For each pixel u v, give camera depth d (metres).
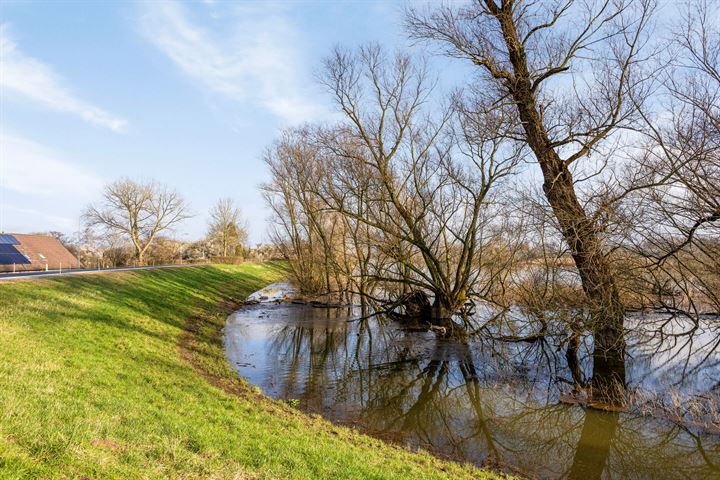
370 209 25.22
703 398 12.05
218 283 41.16
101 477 4.60
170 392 9.88
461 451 9.83
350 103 24.05
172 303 25.02
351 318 28.44
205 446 6.41
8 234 42.34
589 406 12.35
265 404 11.21
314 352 19.28
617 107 12.80
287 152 35.25
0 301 14.50
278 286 53.56
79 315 15.47
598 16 13.15
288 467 6.46
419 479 7.27
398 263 27.62
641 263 12.84
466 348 19.80
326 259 32.59
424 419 11.75
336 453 7.59
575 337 15.09
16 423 5.25
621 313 12.90
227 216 76.62
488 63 15.59
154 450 5.80
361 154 24.55
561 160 13.75
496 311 24.33
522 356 17.53
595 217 12.30
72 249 59.81
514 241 20.48
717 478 8.67
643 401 11.96
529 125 14.50
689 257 13.26
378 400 13.16
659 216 11.60
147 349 14.09
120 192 62.41
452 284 28.47
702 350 17.33
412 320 27.31
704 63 10.66
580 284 14.37
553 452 9.80
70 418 6.12
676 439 10.29
